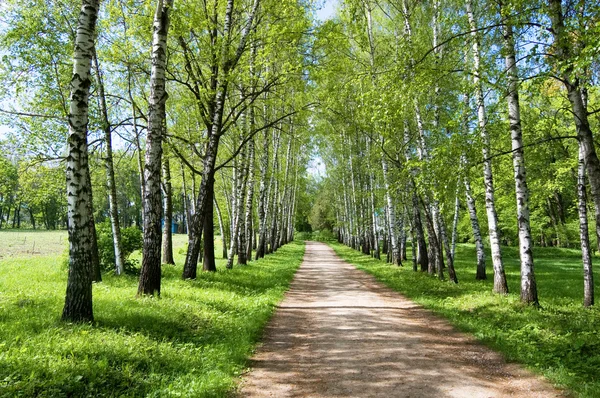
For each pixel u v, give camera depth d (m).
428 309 11.09
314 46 13.97
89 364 5.07
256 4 13.43
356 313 10.55
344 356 6.77
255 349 7.20
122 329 6.61
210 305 9.82
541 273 22.80
